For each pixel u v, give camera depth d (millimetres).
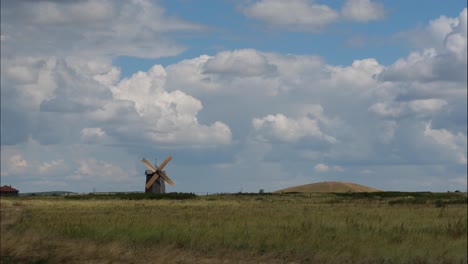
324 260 20250
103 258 18141
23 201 85875
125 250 19562
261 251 21812
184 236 24875
